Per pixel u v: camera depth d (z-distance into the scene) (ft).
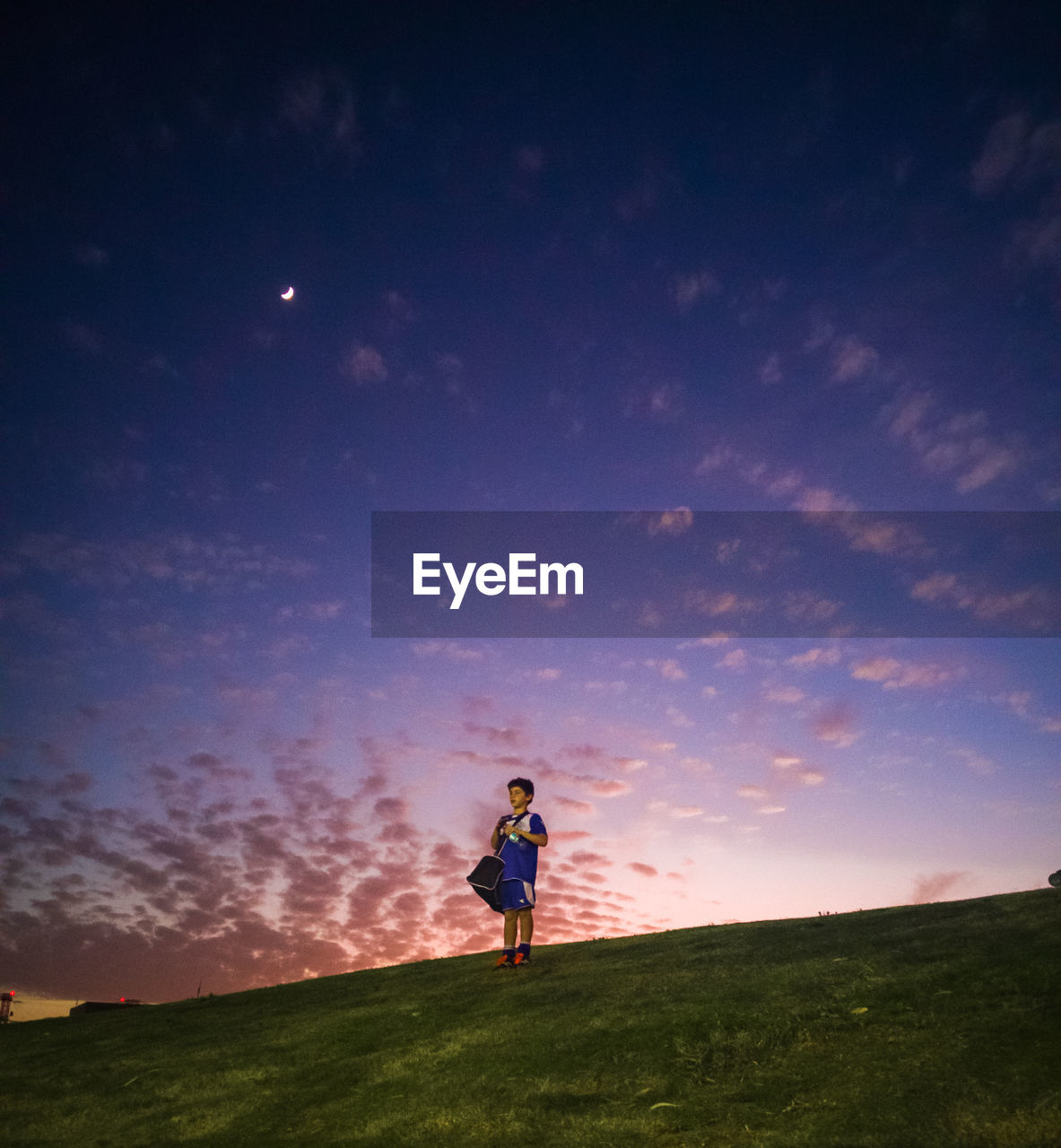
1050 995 15.88
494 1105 16.28
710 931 29.91
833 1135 12.63
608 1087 16.29
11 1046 28.81
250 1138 16.87
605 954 28.81
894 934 23.43
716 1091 15.23
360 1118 16.92
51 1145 18.11
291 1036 24.32
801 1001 18.74
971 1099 12.76
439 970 31.91
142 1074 22.61
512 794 30.55
